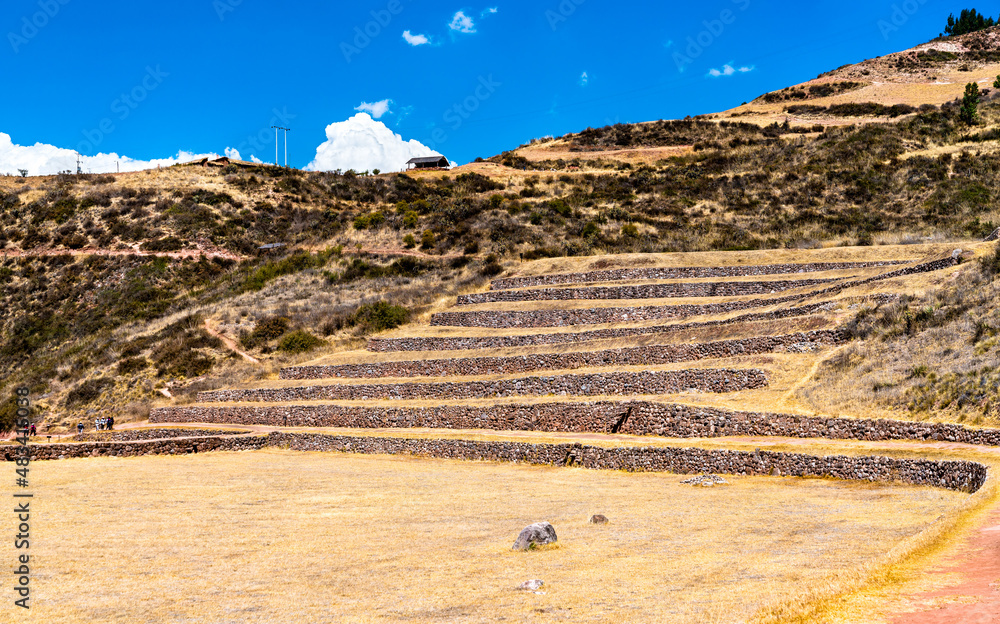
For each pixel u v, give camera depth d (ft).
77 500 109.70
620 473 127.03
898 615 36.04
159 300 324.60
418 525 86.02
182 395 233.35
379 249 344.08
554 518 87.51
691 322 189.57
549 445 139.95
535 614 47.78
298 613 51.01
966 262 169.07
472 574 59.98
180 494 115.14
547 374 184.03
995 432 99.45
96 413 228.63
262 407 205.98
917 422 111.45
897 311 153.89
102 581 61.41
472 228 346.74
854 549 63.05
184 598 55.93
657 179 412.16
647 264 251.80
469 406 172.04
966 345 129.59
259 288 321.73
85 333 297.94
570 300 234.58
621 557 64.23
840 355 147.33
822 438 122.11
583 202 380.78
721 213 345.51
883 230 285.43
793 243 280.72
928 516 76.13
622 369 171.63
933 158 346.54
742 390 148.36
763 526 76.74
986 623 33.45
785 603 41.32
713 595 49.78
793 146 427.33
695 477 112.98
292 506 102.68
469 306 254.47
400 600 53.06
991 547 49.29
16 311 320.70
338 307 279.90
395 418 183.11
